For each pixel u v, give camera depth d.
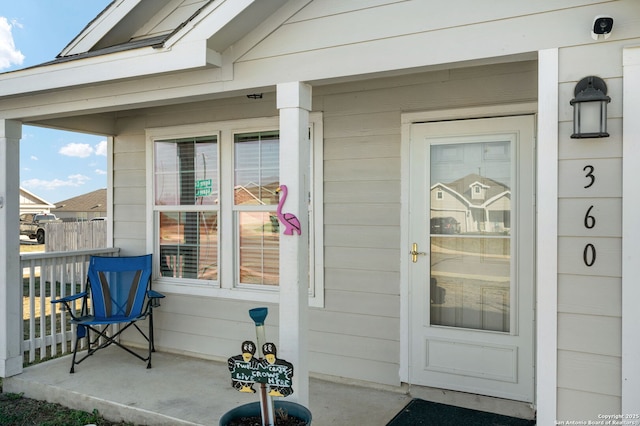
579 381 2.25
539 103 2.33
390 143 3.79
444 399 3.59
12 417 3.61
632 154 2.17
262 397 2.60
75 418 3.56
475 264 3.55
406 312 3.72
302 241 2.91
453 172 3.61
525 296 3.36
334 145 3.99
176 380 3.99
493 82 3.44
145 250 5.01
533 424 3.21
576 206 2.26
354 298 3.93
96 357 4.62
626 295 2.17
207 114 4.60
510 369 3.40
